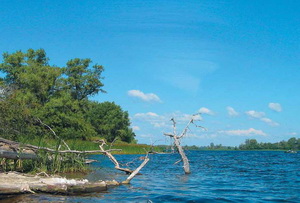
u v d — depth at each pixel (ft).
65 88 194.70
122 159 123.75
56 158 52.54
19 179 34.19
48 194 33.22
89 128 160.76
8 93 78.48
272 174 69.87
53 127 140.36
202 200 34.68
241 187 46.55
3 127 57.93
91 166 75.00
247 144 613.93
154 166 91.15
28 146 47.91
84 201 31.60
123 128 299.17
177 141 64.28
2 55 191.52
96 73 220.64
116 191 39.01
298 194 40.09
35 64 183.73
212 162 123.65
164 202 33.12
